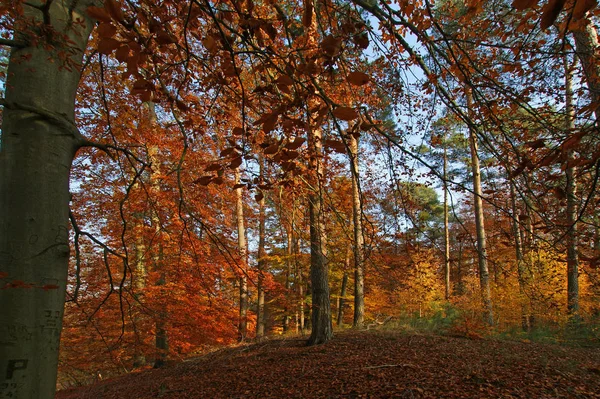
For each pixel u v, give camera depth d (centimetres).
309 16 152
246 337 1090
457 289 1537
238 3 153
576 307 927
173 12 232
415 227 280
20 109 163
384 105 408
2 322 145
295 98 161
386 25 235
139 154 651
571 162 126
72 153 180
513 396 470
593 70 258
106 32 114
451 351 727
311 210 579
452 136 775
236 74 158
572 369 579
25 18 160
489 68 320
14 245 152
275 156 171
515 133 297
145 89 137
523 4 96
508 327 1103
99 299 732
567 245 238
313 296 881
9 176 158
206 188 643
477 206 1099
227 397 610
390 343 817
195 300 788
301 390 580
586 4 95
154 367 1038
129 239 768
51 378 154
